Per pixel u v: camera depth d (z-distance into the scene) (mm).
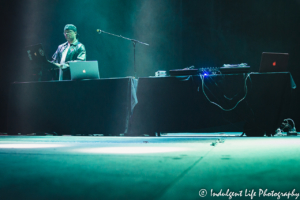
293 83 3342
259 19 5961
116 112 3648
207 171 1010
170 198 680
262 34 5957
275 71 3393
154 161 1256
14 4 6281
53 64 3881
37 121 3914
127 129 3631
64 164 1211
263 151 1620
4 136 3818
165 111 3578
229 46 6129
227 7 6102
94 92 3740
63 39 6426
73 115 3793
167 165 1143
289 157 1359
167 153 1553
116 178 916
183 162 1216
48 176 965
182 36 6332
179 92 3557
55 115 3855
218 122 3457
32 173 1020
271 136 3383
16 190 781
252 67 6043
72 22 6500
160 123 3580
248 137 3135
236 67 3432
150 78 3631
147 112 3615
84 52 4352
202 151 1638
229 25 6109
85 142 2562
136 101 3619
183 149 1769
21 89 3998
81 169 1086
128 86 3635
